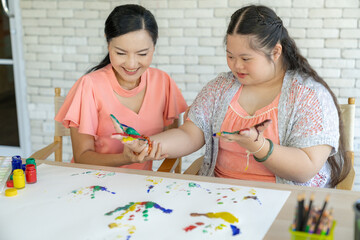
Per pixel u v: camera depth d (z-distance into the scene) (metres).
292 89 1.38
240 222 0.96
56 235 0.92
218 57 2.79
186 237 0.90
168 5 2.77
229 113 1.46
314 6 2.60
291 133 1.37
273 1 2.64
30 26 2.96
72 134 1.60
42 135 3.15
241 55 1.31
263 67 1.33
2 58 3.13
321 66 2.69
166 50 2.84
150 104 1.62
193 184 1.18
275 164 1.24
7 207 1.05
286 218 0.98
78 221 0.98
